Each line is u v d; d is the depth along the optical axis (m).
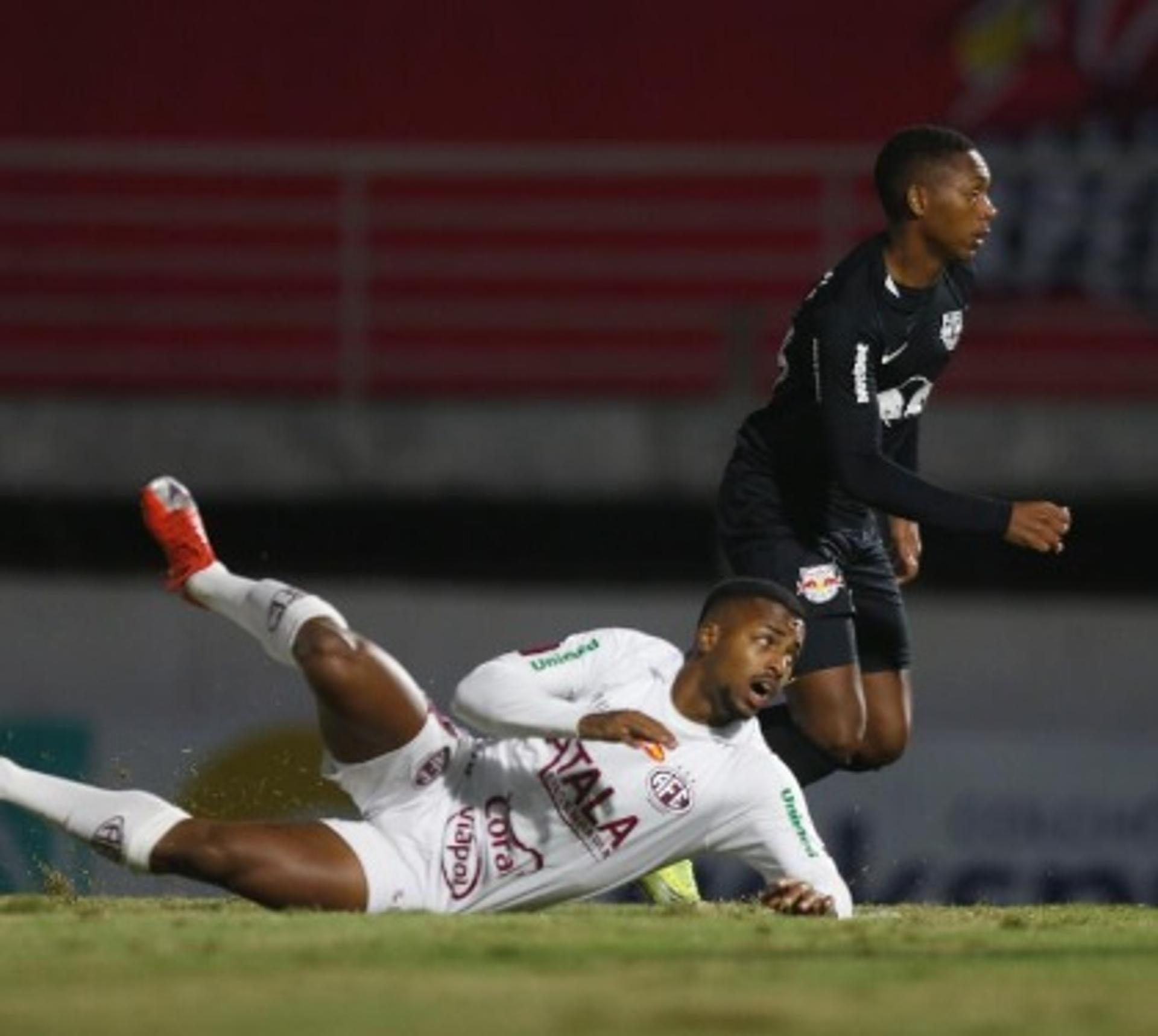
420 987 14.93
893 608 26.06
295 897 20.62
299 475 50.56
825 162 51.53
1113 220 52.34
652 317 53.16
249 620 21.14
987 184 24.11
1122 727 48.09
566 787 20.89
